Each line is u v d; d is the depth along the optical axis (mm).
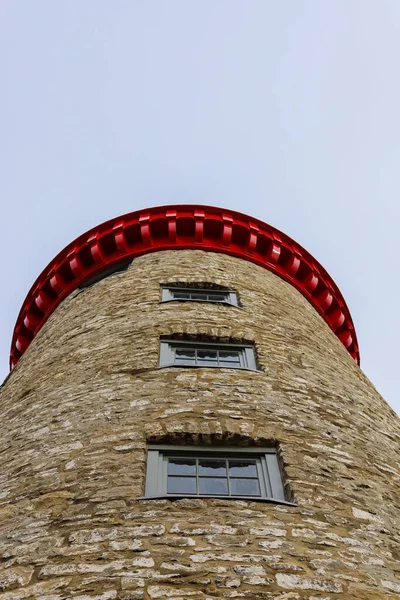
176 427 6320
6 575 4758
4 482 6266
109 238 14023
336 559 4922
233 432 6305
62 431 6754
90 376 7875
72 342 9477
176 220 14133
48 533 5145
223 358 8570
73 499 5512
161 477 5934
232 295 10930
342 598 4500
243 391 7227
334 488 5914
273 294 11727
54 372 8695
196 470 6160
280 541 4965
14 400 8891
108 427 6508
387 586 4828
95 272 13812
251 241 14188
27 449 6727
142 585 4395
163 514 5184
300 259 14711
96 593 4348
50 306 14477
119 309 10000
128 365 7844
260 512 5293
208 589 4379
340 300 15828
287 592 4434
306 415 7129
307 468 6074
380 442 7508
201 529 5000
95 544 4863
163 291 10773
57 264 14508
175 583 4426
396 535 5609
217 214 14391
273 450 6363
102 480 5680
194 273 11664
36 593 4461
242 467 6250
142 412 6680
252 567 4629
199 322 9133
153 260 12789
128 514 5191
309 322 11297
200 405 6777
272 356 8477
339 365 9766
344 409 7824
